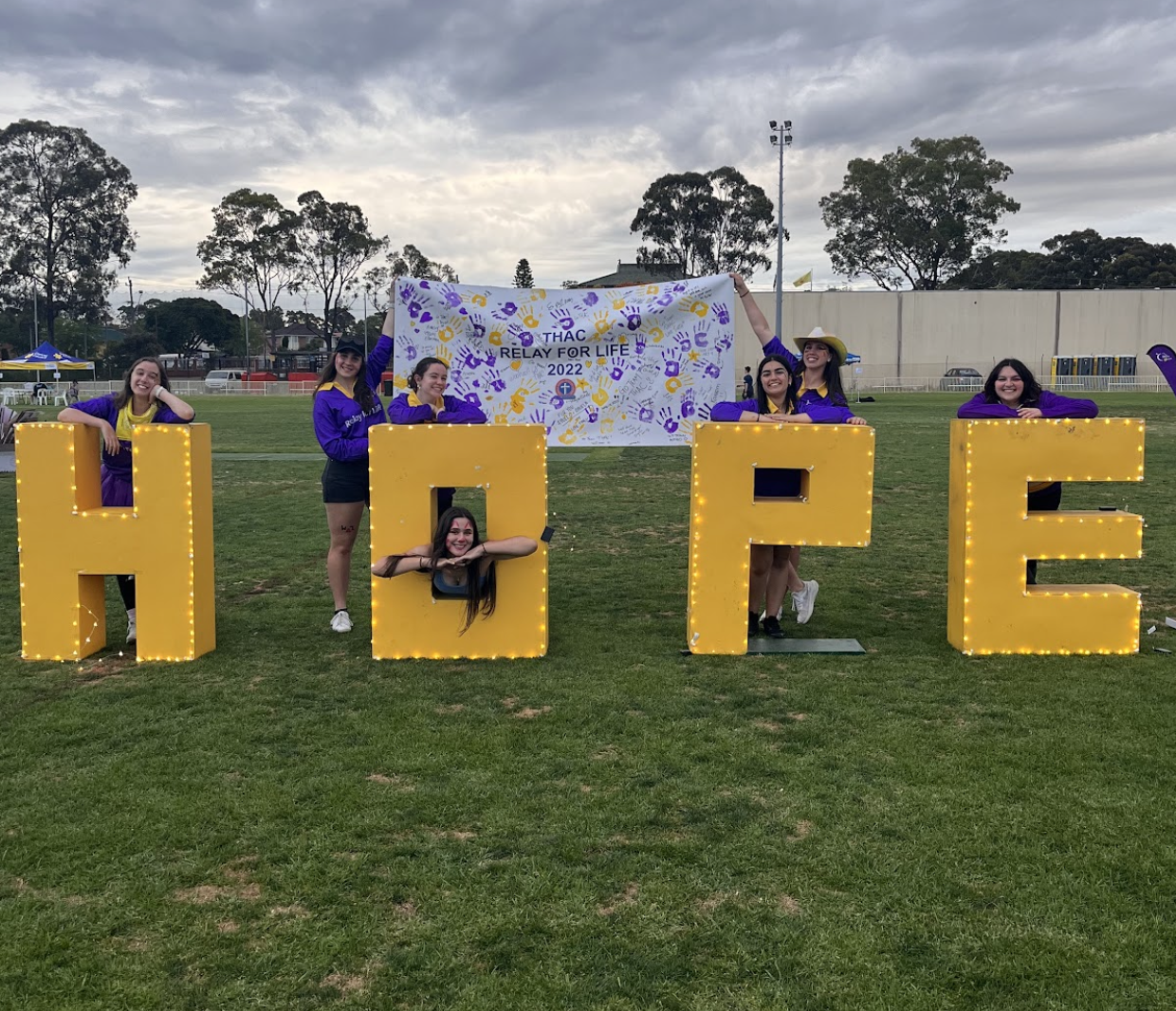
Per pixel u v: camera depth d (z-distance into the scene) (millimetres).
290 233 78312
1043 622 5527
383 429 5465
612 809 3602
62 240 76188
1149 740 4191
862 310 57094
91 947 2812
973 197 77062
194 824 3521
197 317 97062
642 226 75562
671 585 7422
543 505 5516
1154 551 8484
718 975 2650
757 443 5488
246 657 5629
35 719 4617
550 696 4895
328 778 3895
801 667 5352
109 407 5852
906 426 24641
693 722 4496
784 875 3137
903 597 6965
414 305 6387
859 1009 2510
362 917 2936
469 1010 2521
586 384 6449
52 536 5539
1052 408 5695
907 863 3195
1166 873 3109
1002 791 3713
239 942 2822
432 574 5512
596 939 2814
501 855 3281
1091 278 87188
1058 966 2658
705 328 6426
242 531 9891
